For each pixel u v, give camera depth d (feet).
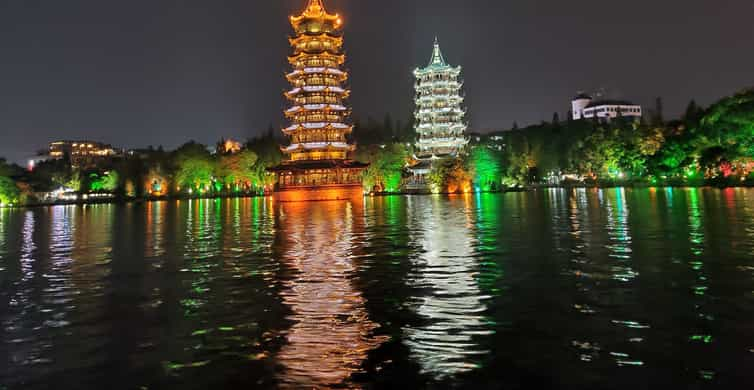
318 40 329.11
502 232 102.42
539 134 543.39
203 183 467.93
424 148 479.00
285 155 479.82
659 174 344.08
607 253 71.10
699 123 320.70
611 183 420.77
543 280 55.11
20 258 82.43
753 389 28.27
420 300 48.19
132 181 470.39
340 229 117.39
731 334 36.45
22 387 31.30
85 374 32.99
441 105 473.67
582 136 516.73
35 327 42.75
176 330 41.11
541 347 35.32
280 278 59.88
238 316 44.52
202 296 52.06
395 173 417.90
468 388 29.63
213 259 75.87
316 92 327.47
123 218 191.42
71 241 108.27
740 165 278.46
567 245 80.64
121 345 38.01
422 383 30.40
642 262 63.26
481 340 37.04
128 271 67.56
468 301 47.39
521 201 235.20
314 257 74.84
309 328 40.73
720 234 85.56
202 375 32.37
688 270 57.36
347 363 33.60
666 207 152.46
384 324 41.24
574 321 40.55
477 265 65.05
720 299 45.06
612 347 34.86
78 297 53.11
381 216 158.40
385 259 71.41
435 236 98.37
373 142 516.73
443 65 470.39
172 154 492.95
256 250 84.48
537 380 30.35
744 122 260.42
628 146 412.77
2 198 388.57
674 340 35.68
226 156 483.10
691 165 326.65
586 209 161.58
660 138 388.57
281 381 31.17
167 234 117.08
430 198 310.65
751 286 49.21
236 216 180.14
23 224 169.58
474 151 410.52
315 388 30.14
